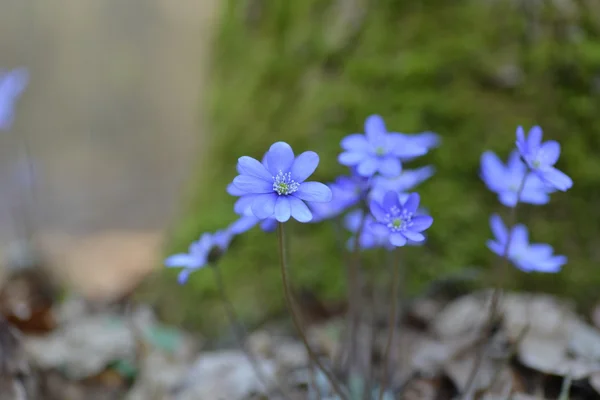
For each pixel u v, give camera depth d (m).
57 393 0.42
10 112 0.44
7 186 0.84
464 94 0.43
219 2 0.55
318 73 0.46
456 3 0.43
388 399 0.37
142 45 1.71
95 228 1.01
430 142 0.37
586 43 0.42
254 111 0.48
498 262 0.43
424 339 0.42
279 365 0.42
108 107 1.60
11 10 1.64
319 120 0.45
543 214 0.43
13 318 0.45
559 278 0.43
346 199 0.35
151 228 1.04
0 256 0.65
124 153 1.44
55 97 1.58
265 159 0.32
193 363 0.43
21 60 1.63
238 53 0.52
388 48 0.44
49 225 0.95
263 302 0.46
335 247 0.45
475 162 0.43
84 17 1.69
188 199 0.53
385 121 0.44
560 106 0.42
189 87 1.67
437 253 0.44
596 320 0.40
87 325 0.46
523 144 0.32
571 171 0.42
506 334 0.39
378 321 0.42
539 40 0.42
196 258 0.35
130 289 0.57
